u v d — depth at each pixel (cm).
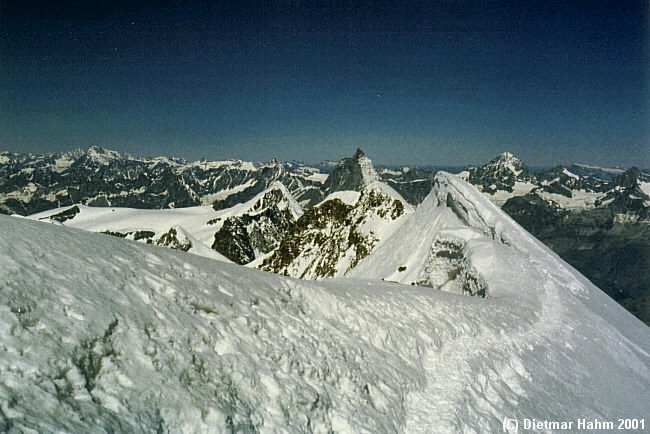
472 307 2086
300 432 932
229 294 1181
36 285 776
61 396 638
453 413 1246
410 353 1499
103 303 848
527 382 1630
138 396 736
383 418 1133
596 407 1656
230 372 930
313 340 1223
